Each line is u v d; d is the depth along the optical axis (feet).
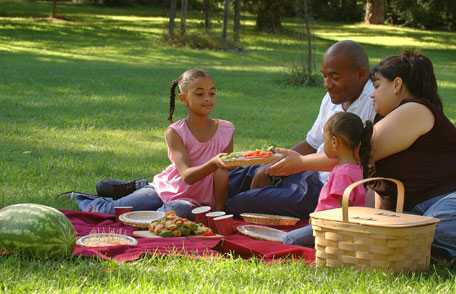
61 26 135.13
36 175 32.35
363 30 164.14
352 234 18.85
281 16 140.56
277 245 20.92
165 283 17.53
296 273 18.75
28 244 18.75
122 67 85.46
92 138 42.75
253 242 21.29
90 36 121.29
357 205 20.98
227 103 61.77
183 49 109.29
